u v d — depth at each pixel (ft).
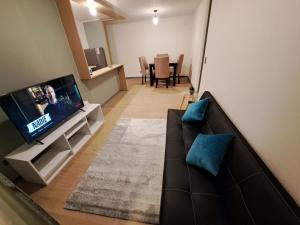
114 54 20.54
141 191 4.75
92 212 4.25
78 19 15.34
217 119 4.79
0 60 5.14
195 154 4.00
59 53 7.66
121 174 5.43
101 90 11.84
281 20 2.49
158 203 4.37
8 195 1.69
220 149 3.67
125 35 19.16
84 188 4.99
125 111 10.73
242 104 3.92
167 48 19.01
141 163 5.90
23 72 5.90
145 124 8.77
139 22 18.11
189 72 17.67
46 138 5.66
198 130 5.71
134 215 4.10
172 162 4.29
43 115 5.71
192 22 17.07
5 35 5.27
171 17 17.33
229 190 3.14
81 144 7.06
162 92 14.25
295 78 2.19
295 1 2.18
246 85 3.72
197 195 3.29
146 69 18.04
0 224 1.56
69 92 7.02
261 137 3.06
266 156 2.89
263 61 3.01
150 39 18.88
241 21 4.05
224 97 5.29
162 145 6.88
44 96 5.78
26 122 5.08
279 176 2.53
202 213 2.91
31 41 6.20
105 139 7.57
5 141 5.21
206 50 8.28
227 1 5.16
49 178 5.39
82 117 7.18
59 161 5.77
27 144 5.39
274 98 2.66
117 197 4.61
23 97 5.05
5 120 5.18
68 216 4.22
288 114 2.32
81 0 8.73
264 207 2.25
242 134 3.90
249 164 2.89
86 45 18.25
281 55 2.49
